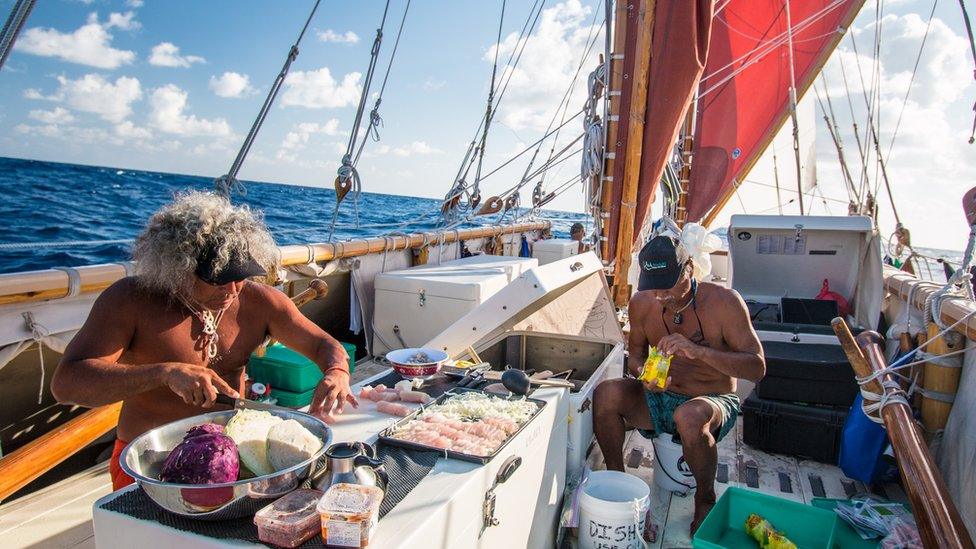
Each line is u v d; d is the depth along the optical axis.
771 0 7.92
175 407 2.01
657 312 3.12
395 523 1.47
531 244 8.93
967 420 2.73
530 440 2.17
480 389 2.61
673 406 3.01
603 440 3.01
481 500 1.79
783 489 3.11
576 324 4.21
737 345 2.89
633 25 4.63
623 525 2.33
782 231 4.44
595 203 4.97
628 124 4.71
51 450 2.17
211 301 1.92
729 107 8.42
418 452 1.88
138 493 1.55
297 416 1.76
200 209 1.83
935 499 2.01
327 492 1.41
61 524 2.65
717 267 7.83
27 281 2.70
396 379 2.71
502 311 3.21
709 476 2.73
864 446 3.01
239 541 1.36
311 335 2.24
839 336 2.66
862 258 4.17
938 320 2.90
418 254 5.89
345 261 4.93
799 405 3.45
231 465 1.44
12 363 2.93
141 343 1.95
